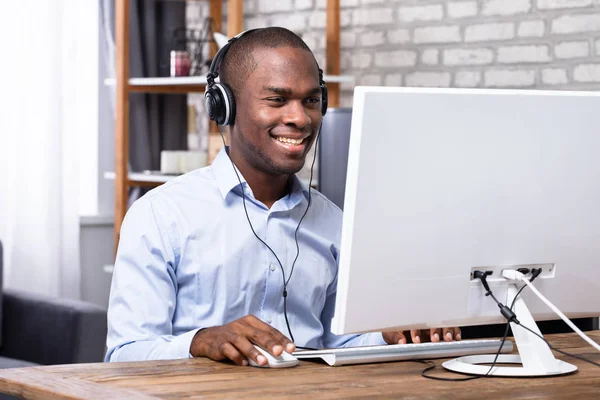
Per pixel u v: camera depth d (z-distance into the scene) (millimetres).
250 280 2322
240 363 1899
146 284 2223
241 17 4949
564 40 4504
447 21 4891
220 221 2326
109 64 5512
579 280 1987
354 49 5270
